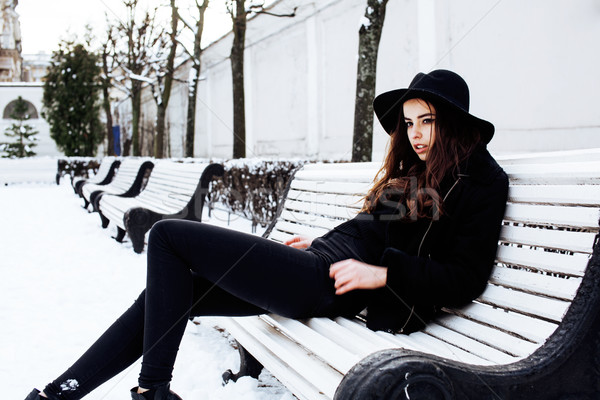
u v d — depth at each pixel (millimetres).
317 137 12008
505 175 1499
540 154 1523
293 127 13453
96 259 4824
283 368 1531
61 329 2854
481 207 1478
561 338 1124
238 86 9703
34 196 12570
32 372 2268
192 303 1638
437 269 1463
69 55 24703
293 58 13242
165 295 1538
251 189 6738
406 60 8961
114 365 1608
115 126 38469
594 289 1140
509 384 1051
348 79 10758
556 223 1338
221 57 18469
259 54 15352
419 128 1674
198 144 22484
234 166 7402
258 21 14312
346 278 1576
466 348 1449
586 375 1113
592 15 5879
